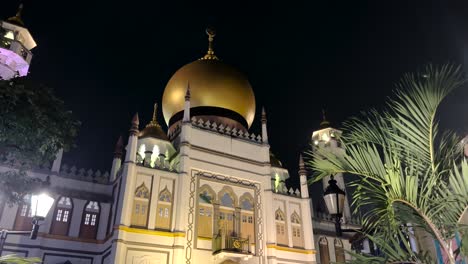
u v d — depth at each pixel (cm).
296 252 2939
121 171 2698
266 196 3012
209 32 4206
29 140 1498
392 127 750
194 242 2559
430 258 686
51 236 2512
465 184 650
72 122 1652
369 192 743
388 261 669
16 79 1471
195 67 3584
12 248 2378
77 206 2675
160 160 2994
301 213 3150
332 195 1073
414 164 715
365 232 802
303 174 3328
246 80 3738
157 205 2588
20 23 4322
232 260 2627
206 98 3412
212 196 2802
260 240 2822
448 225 657
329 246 3325
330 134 4328
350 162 724
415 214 692
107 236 2548
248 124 3653
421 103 718
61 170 2778
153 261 2398
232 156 3047
